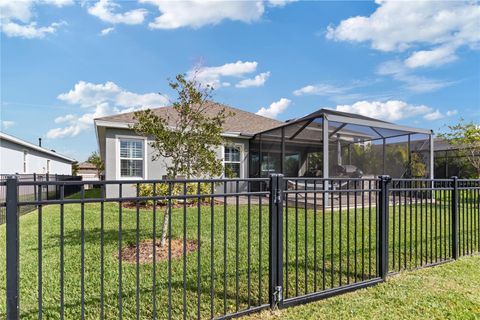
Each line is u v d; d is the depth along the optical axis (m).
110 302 3.12
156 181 2.59
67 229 6.41
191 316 2.87
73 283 3.58
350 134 11.51
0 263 4.32
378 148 12.41
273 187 3.02
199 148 5.39
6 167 17.75
